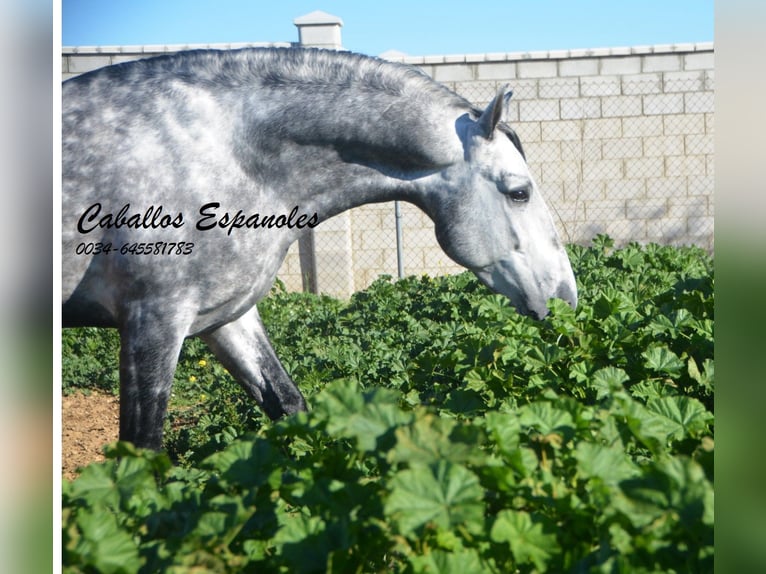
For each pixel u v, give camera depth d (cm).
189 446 466
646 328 359
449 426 163
